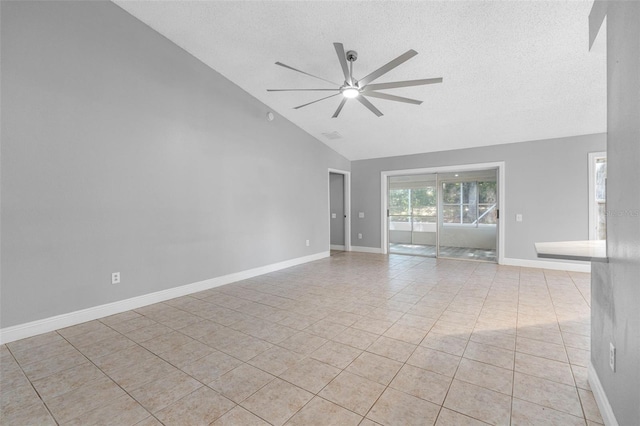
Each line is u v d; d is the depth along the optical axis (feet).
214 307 11.32
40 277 9.09
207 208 13.73
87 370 7.06
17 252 8.69
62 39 9.45
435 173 21.76
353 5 9.68
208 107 13.75
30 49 8.84
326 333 8.97
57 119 9.36
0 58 8.34
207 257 13.74
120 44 10.81
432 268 17.94
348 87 10.09
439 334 8.82
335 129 19.13
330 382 6.50
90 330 9.31
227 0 10.19
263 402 5.86
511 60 11.23
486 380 6.48
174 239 12.48
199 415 5.51
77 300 9.82
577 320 9.75
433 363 7.22
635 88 4.04
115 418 5.46
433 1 9.21
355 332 9.02
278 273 16.79
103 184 10.40
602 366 5.46
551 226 17.01
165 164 12.16
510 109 14.56
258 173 16.30
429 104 14.80
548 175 17.01
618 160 4.77
